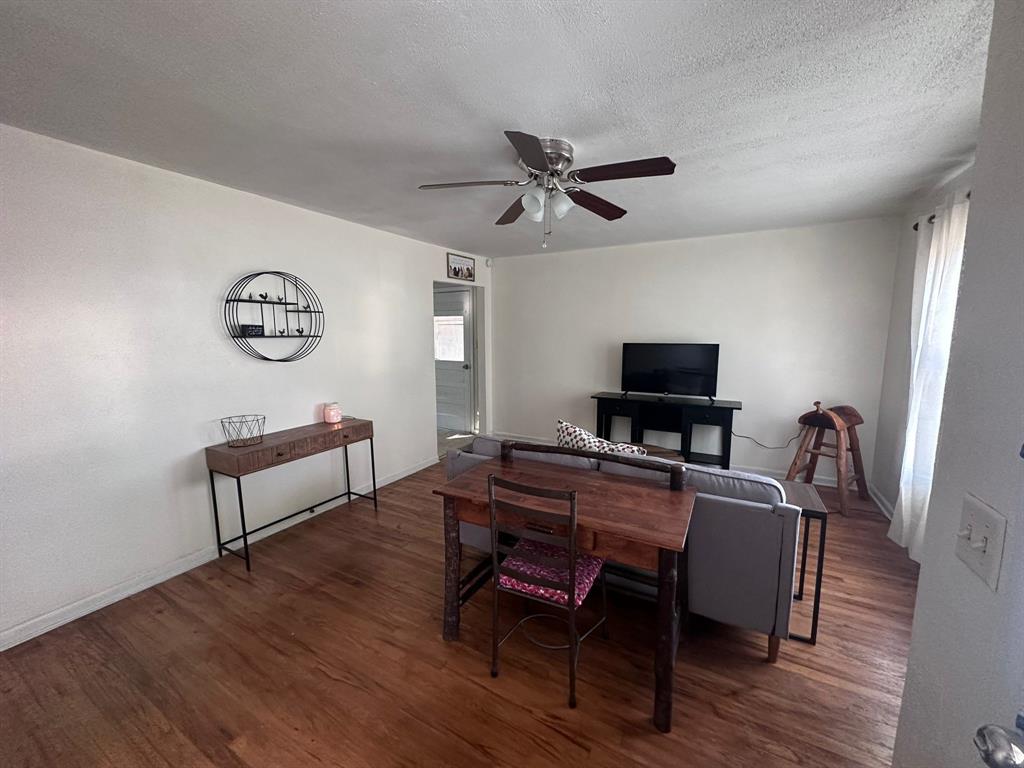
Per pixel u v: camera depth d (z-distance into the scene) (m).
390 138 1.98
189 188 2.50
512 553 1.69
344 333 3.54
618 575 2.17
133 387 2.34
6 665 1.86
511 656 1.92
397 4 1.17
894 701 1.67
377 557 2.77
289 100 1.67
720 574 1.87
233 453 2.55
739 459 4.27
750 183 2.60
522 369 5.43
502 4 1.17
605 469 2.16
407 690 1.73
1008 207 0.64
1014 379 0.61
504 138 1.98
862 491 3.55
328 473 3.52
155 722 1.59
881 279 3.58
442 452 5.05
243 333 2.79
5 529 1.96
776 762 1.43
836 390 3.84
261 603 2.30
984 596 0.66
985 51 1.35
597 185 2.64
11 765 1.45
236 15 1.21
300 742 1.52
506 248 4.73
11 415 1.95
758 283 4.03
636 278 4.59
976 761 0.66
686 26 1.26
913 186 2.65
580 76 1.51
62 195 2.04
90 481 2.21
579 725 1.58
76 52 1.37
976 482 0.70
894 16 1.21
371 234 3.73
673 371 4.31
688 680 1.78
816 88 1.58
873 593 2.34
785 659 1.89
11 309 1.93
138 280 2.33
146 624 2.13
